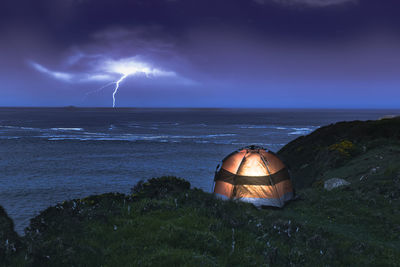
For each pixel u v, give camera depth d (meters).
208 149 74.81
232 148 76.38
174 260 4.83
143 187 10.14
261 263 5.35
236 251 5.67
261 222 8.00
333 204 11.48
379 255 6.77
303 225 8.39
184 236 5.90
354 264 6.23
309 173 21.73
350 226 9.18
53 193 37.66
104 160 59.94
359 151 20.92
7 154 66.75
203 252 5.44
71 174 47.78
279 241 6.93
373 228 8.90
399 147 19.64
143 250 5.36
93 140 93.56
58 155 65.81
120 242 5.73
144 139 97.25
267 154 13.67
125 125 167.50
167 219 7.35
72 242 5.45
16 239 5.45
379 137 23.20
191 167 53.25
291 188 13.26
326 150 22.03
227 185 13.32
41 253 4.84
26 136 104.06
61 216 6.51
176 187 10.40
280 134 113.06
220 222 7.14
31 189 39.31
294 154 27.38
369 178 14.19
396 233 8.38
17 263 4.67
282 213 11.00
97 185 41.50
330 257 6.33
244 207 9.95
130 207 8.04
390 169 14.12
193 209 8.16
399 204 10.51
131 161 58.91
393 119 25.33
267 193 12.62
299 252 6.11
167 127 153.00
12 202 34.03
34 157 63.25
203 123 189.12
